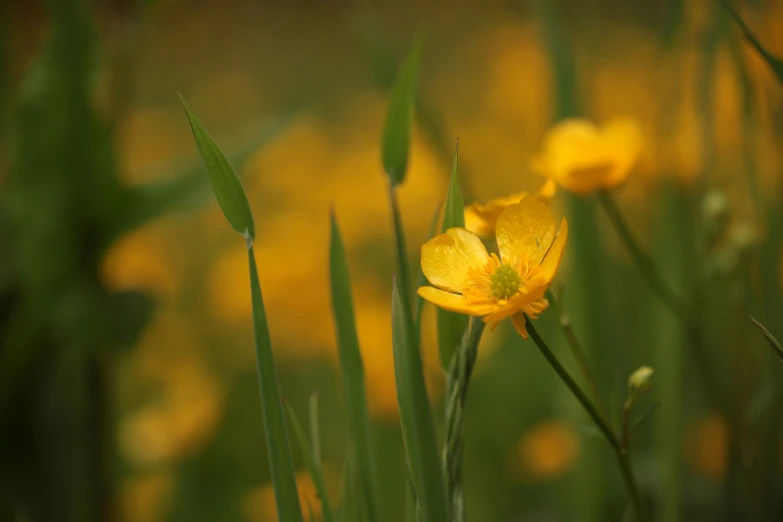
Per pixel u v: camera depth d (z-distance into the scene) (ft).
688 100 1.93
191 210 2.09
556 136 1.82
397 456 3.03
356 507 1.52
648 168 2.09
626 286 3.26
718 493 2.06
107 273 2.21
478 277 1.49
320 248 4.17
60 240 2.06
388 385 2.86
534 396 3.39
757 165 1.77
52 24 1.99
